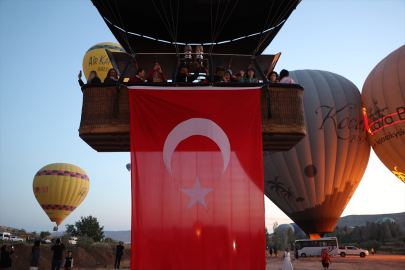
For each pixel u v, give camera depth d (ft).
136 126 17.79
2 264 38.58
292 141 20.39
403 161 87.35
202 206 17.53
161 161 17.74
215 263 16.99
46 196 123.54
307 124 92.38
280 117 18.51
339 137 91.97
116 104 18.03
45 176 124.88
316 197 91.97
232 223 17.43
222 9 23.16
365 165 96.53
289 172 92.73
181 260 16.96
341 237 311.68
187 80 23.17
